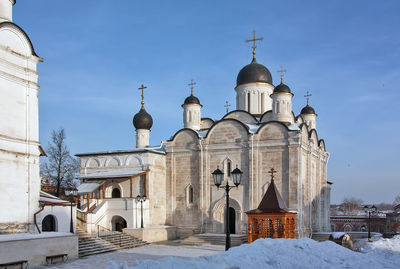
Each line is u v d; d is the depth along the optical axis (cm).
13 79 2197
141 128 4031
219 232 3225
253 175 3139
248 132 3203
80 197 3331
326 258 1432
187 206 3391
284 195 3045
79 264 1920
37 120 2336
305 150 3238
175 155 3503
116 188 3450
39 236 1925
